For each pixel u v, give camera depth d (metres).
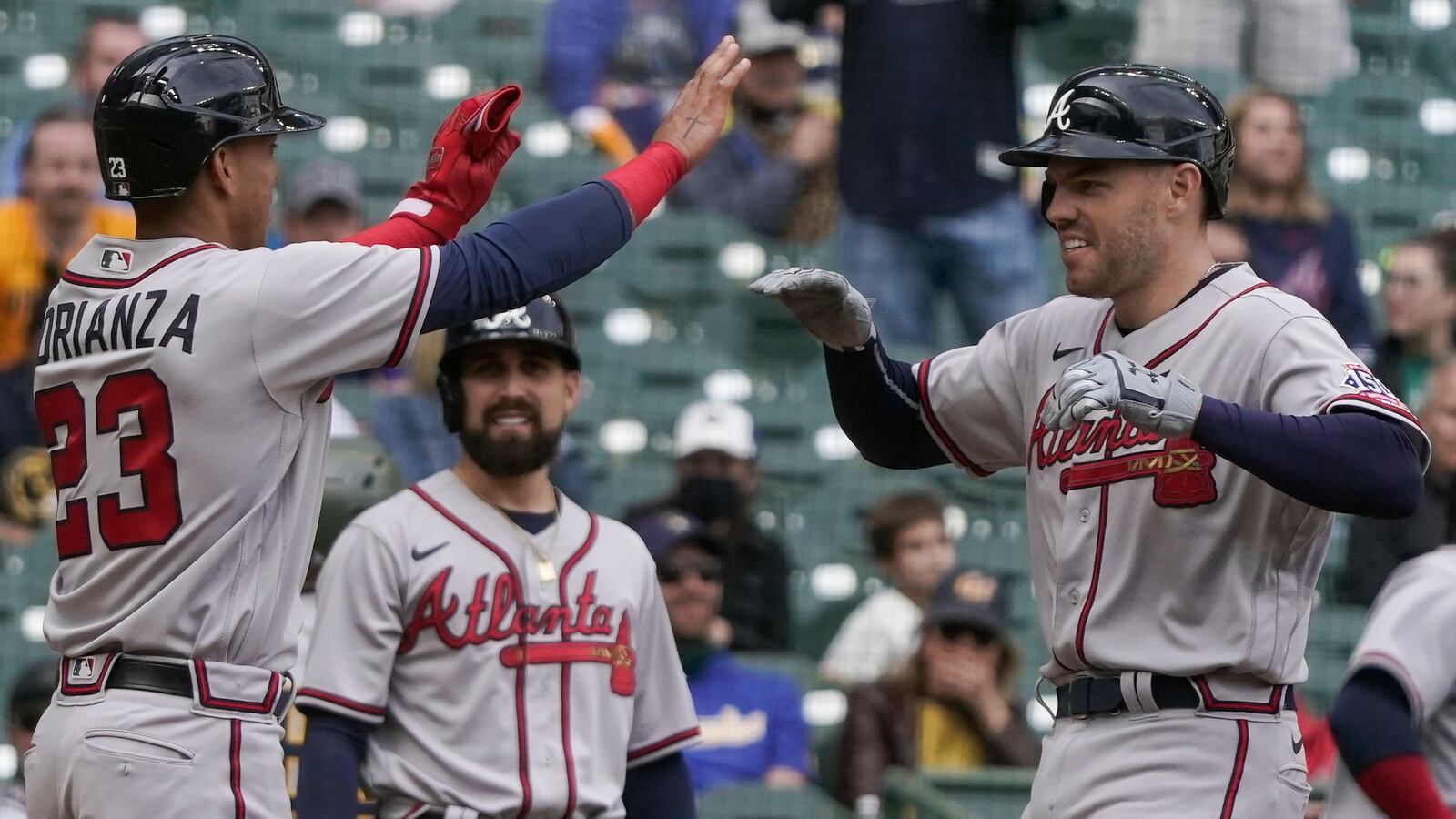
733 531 26.05
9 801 20.83
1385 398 11.52
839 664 25.59
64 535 12.24
